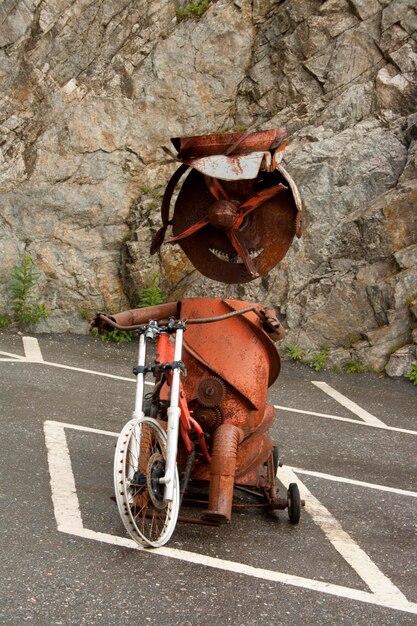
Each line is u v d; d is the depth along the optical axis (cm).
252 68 1444
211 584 411
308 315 1229
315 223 1269
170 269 1304
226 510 464
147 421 447
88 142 1341
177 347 454
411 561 482
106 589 390
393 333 1183
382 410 1005
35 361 1042
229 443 477
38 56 1388
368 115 1379
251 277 561
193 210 565
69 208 1309
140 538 432
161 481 443
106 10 1425
